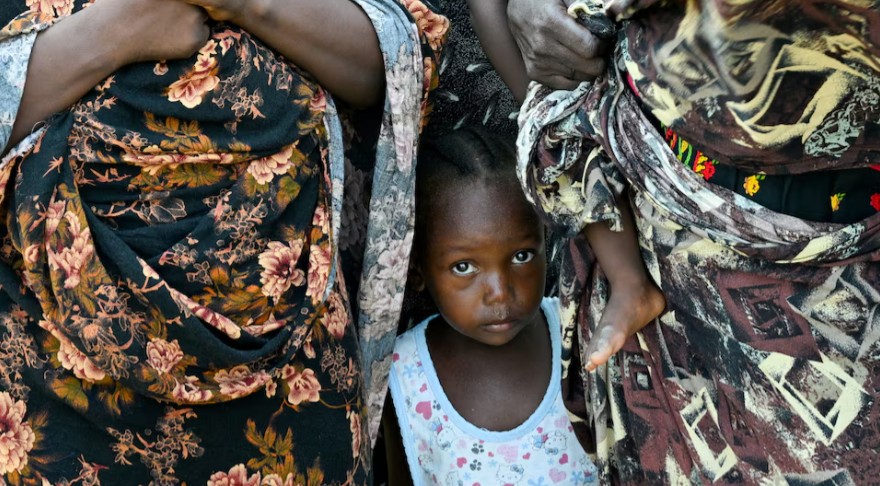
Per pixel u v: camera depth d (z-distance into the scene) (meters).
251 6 1.54
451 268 2.03
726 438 1.61
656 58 1.33
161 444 1.58
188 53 1.50
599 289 1.73
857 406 1.46
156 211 1.53
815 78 1.23
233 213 1.56
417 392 2.17
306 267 1.68
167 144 1.50
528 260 2.04
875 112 1.28
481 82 2.25
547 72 1.66
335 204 1.71
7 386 1.52
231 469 1.63
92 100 1.47
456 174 2.02
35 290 1.46
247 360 1.57
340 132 1.73
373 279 1.89
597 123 1.56
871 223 1.39
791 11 1.16
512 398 2.15
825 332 1.46
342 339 1.75
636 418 1.76
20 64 1.44
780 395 1.50
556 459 2.14
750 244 1.43
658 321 1.67
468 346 2.17
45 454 1.53
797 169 1.36
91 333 1.47
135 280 1.48
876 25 1.16
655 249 1.60
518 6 1.67
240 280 1.57
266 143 1.58
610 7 1.37
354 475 1.77
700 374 1.63
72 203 1.46
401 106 1.77
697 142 1.38
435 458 2.16
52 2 1.50
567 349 1.84
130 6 1.45
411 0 1.80
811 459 1.50
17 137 1.46
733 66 1.23
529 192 1.69
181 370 1.54
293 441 1.68
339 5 1.67
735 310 1.51
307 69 1.67
